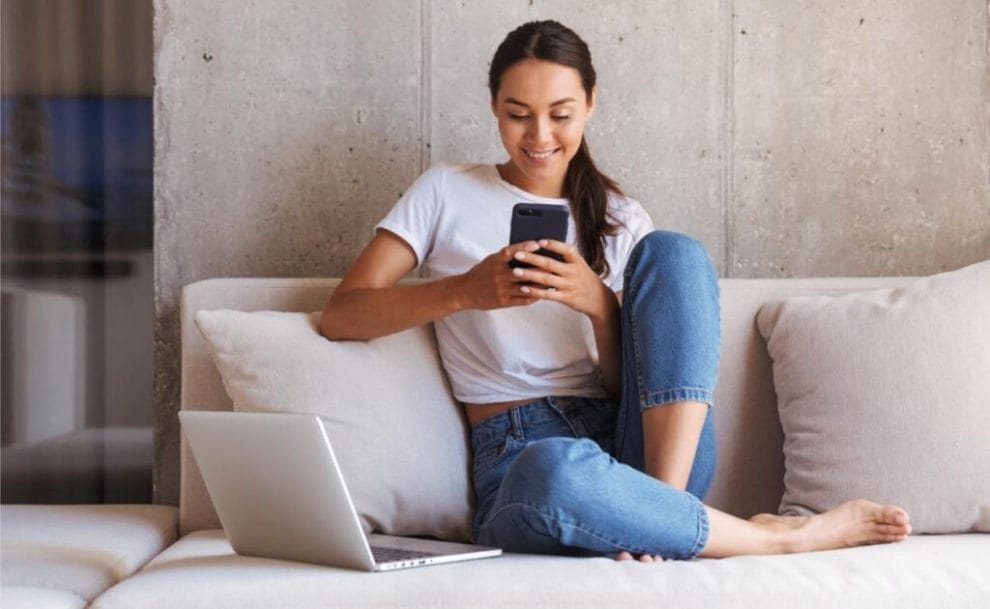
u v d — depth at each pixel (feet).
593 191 7.78
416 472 7.32
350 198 9.18
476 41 9.20
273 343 7.46
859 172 9.36
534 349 7.43
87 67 10.90
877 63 9.35
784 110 9.31
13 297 10.96
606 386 7.52
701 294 6.65
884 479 7.20
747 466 8.09
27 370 10.95
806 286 8.25
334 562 5.94
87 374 10.95
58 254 10.95
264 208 9.14
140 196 10.91
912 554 6.01
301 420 5.74
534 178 7.68
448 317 7.69
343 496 5.72
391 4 9.18
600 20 9.21
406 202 7.85
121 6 10.90
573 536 5.90
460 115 9.21
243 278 8.73
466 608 5.36
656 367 6.57
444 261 7.81
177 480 9.09
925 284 7.73
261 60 9.13
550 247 6.90
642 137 9.25
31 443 10.96
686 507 6.03
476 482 7.34
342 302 7.51
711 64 9.27
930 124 9.38
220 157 9.12
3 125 11.02
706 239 9.28
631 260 6.81
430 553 6.13
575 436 7.25
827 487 7.33
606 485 5.87
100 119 10.92
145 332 10.93
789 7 9.29
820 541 6.39
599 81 9.23
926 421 7.23
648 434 6.57
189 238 9.11
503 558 6.04
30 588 6.02
